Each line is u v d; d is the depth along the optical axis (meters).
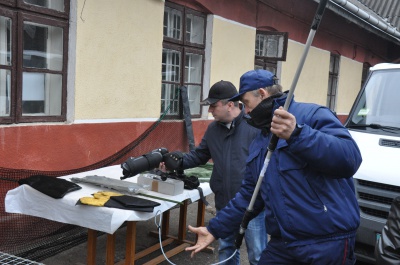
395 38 12.27
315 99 10.61
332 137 1.90
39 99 4.44
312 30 1.82
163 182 3.29
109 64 5.02
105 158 5.06
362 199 3.69
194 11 6.58
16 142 4.09
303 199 2.03
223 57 7.16
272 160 2.11
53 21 4.40
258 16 7.94
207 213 5.48
